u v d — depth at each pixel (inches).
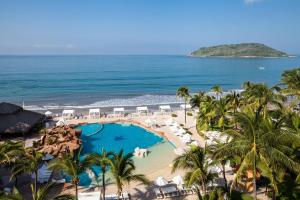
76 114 2516.0
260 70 7755.9
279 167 776.9
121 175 937.5
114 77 5831.7
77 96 3718.0
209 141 1654.8
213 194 858.1
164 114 2455.7
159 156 1587.1
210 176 922.1
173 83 5098.4
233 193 888.9
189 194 1125.1
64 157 929.5
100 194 1047.0
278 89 1910.7
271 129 751.1
